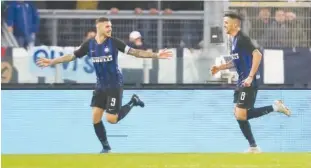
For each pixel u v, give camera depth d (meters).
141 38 48.56
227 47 45.03
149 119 43.47
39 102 43.38
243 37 43.34
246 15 49.62
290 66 44.19
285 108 43.72
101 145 43.19
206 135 43.66
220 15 48.09
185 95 43.69
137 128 43.38
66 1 52.66
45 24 51.59
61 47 44.69
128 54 43.00
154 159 40.75
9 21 50.31
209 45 46.03
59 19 51.66
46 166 38.59
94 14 51.62
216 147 43.56
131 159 40.62
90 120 43.25
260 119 43.62
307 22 49.91
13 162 39.47
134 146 43.34
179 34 51.00
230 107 43.75
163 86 43.75
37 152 43.12
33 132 43.22
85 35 51.47
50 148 43.19
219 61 44.22
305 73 44.25
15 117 43.22
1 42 49.66
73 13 51.66
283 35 49.66
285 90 43.84
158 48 50.31
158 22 51.09
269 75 43.97
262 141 43.56
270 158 40.97
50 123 43.25
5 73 44.06
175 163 39.09
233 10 49.53
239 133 43.69
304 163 38.88
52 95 43.38
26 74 44.06
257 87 43.56
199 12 51.16
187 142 43.59
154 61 43.94
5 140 43.03
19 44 50.38
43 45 49.06
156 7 53.28
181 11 51.19
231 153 43.16
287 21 49.81
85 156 41.84
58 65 44.06
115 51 42.72
